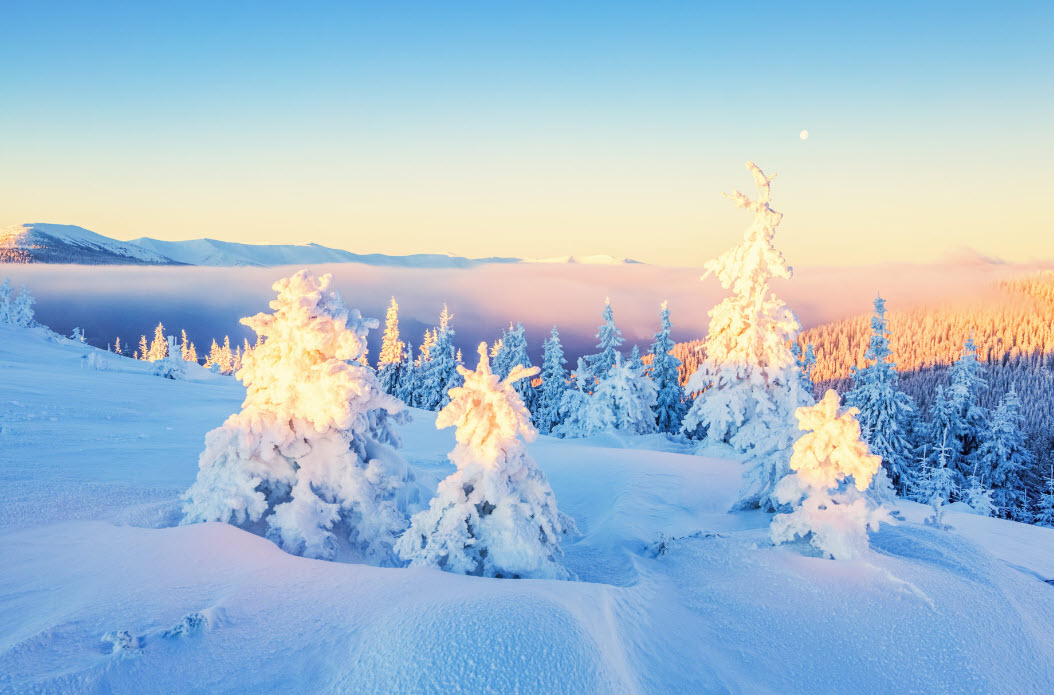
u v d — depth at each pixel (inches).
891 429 1459.2
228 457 392.2
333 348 417.4
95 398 869.2
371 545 411.8
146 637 214.1
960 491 1403.8
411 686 190.4
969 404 1579.7
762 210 975.6
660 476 785.6
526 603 245.1
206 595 263.1
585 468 868.6
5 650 197.3
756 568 360.5
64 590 262.7
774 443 568.4
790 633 288.8
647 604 308.0
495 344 2130.9
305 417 406.0
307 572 298.2
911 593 310.3
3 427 587.2
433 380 2149.4
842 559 357.1
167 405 927.0
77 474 457.4
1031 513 1518.2
